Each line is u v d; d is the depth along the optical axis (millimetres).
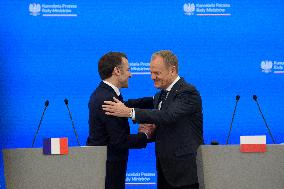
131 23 11656
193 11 11664
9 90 11555
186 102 6633
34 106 11594
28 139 11586
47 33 11586
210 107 11719
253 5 11719
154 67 6773
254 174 6305
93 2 11625
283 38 11719
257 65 11742
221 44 11727
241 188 6316
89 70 11633
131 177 11672
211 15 11680
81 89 11641
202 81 11719
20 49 11570
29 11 11562
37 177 6156
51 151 6145
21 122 11562
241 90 11727
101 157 6242
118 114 6555
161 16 11664
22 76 11570
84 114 11625
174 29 11664
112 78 7070
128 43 11648
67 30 11602
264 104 11711
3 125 11555
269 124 11703
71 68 11633
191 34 11680
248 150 6289
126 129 6902
